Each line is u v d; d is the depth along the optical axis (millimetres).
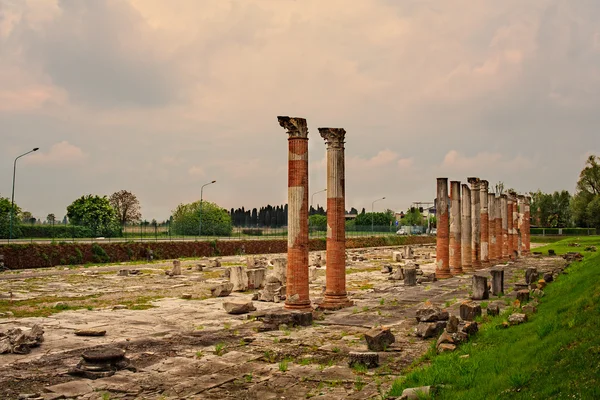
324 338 19156
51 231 71188
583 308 15375
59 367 15203
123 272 44344
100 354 14938
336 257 26406
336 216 26547
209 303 28453
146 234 86375
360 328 20984
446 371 13195
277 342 18484
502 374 11984
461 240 47656
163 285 37281
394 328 20781
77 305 27516
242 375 14578
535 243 106688
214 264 52625
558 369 10891
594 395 9141
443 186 41906
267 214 154625
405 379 13430
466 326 17844
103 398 12523
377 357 15320
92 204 82500
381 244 106812
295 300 23703
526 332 15969
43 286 36188
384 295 30984
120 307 26359
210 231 97812
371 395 12797
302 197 24094
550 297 23406
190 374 14641
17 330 17516
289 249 24031
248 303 24984
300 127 24188
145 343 18312
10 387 13359
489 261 54719
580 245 78375
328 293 26406
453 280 39594
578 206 111438
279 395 12945
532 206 137625
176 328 21109
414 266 43250
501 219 58844
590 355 10844
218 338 19172
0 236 65250
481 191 54281
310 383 13852
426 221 172250
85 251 57219
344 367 15336
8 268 49312
